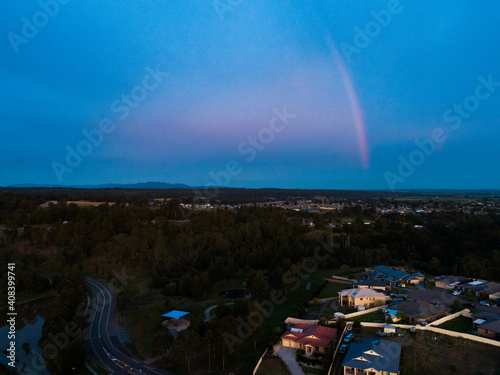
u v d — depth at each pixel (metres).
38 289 81.44
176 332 59.19
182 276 81.06
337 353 46.62
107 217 118.25
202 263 96.56
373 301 63.38
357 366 40.75
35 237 101.62
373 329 52.50
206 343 49.78
